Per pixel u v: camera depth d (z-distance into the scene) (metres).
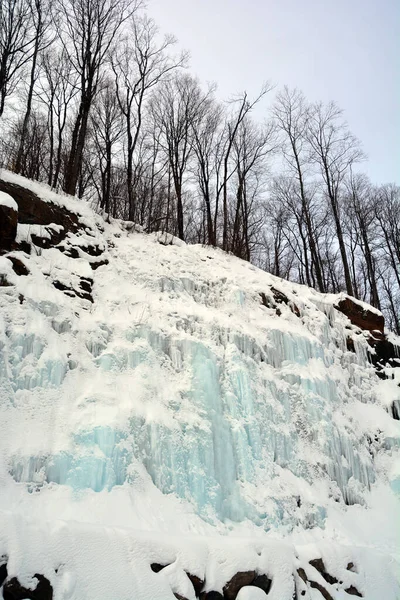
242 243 22.30
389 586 7.03
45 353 7.43
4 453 5.93
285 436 9.30
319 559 6.70
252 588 5.56
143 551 5.18
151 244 13.73
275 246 30.75
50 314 8.28
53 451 6.28
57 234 10.51
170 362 8.95
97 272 10.58
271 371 10.59
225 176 21.09
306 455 9.52
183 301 11.15
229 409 8.72
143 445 7.17
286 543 6.54
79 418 6.83
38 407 6.77
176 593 5.06
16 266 8.63
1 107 15.69
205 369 8.80
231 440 8.28
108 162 19.06
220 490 7.42
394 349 15.70
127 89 19.70
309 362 11.70
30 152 20.42
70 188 15.22
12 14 16.22
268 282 14.20
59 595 4.37
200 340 9.52
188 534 6.30
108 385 7.70
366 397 13.12
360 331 15.36
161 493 6.86
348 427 10.96
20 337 7.25
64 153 23.16
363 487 10.19
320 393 10.98
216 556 5.67
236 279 13.62
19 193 10.46
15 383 6.85
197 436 7.75
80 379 7.62
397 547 8.50
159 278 11.29
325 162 26.08
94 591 4.58
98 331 8.62
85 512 5.81
